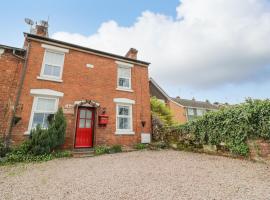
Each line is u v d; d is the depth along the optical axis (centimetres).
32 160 704
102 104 1059
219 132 774
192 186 405
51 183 443
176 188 394
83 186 418
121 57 1209
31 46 930
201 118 887
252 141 646
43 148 745
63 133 820
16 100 824
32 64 906
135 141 1120
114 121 1077
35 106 866
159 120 1245
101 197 351
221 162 646
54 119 829
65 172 546
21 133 804
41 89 894
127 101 1155
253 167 554
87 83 1040
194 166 604
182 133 1005
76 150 885
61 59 1010
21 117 816
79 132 965
